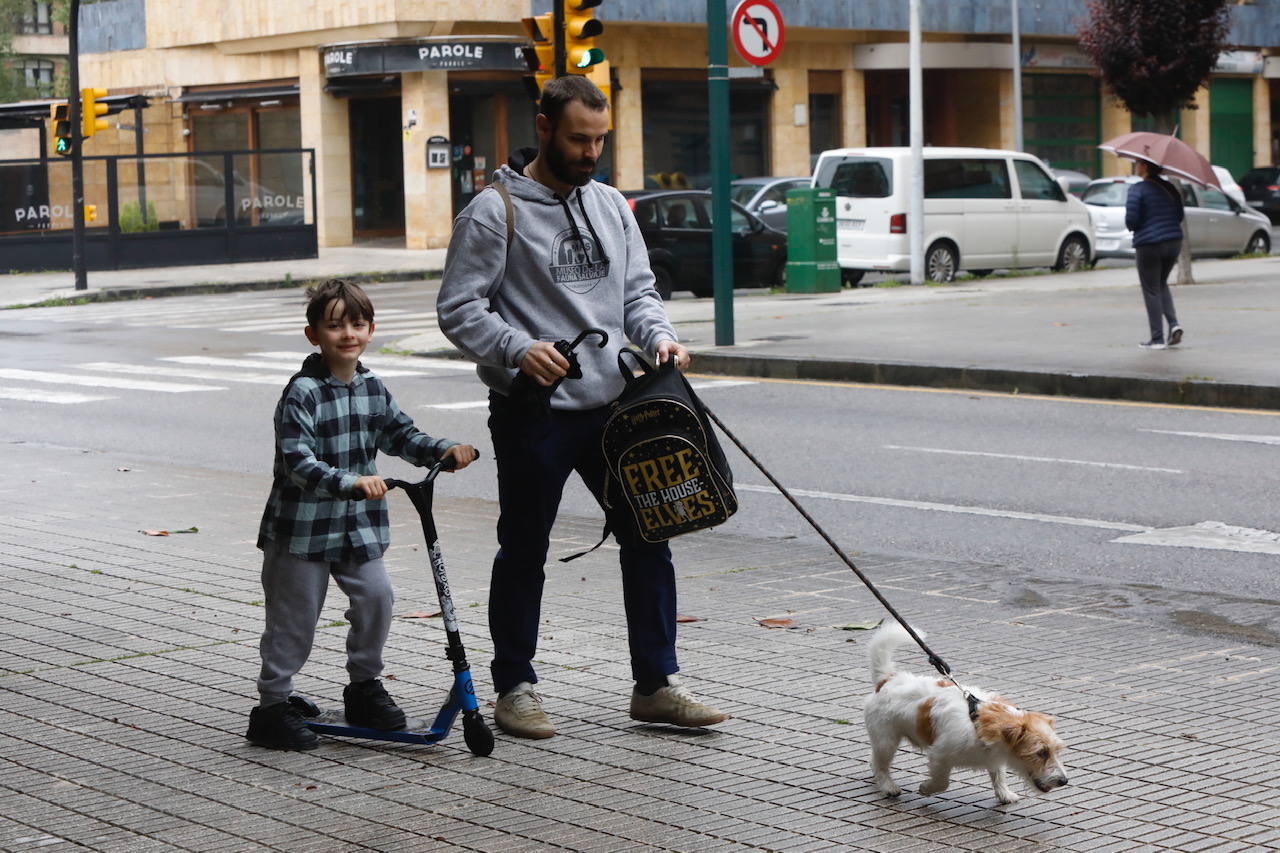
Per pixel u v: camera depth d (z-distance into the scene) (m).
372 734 5.42
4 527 9.59
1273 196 46.34
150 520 9.80
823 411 14.28
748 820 4.69
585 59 16.14
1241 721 5.56
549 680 6.16
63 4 69.62
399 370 18.42
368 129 42.03
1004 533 9.22
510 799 4.89
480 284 5.45
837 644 6.65
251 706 5.90
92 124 30.75
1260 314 19.50
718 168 18.00
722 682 6.11
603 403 5.54
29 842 4.56
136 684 6.19
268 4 40.97
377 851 4.47
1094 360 15.67
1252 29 52.91
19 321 25.89
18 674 6.34
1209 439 12.22
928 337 18.11
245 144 43.78
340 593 7.70
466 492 11.07
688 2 41.22
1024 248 28.53
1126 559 8.49
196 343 21.75
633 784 5.01
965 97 48.62
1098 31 29.02
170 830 4.64
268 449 13.22
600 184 5.72
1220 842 4.49
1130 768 5.10
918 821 4.68
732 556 8.58
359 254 39.22
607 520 5.59
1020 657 6.42
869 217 27.12
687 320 21.03
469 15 38.47
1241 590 7.78
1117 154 16.38
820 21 42.97
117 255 36.19
